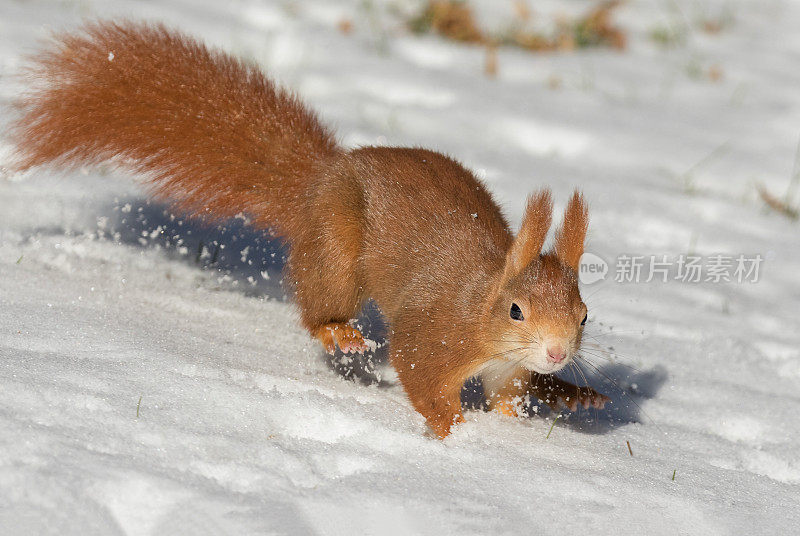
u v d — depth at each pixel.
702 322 12.02
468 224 8.70
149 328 8.85
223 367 8.12
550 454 7.61
